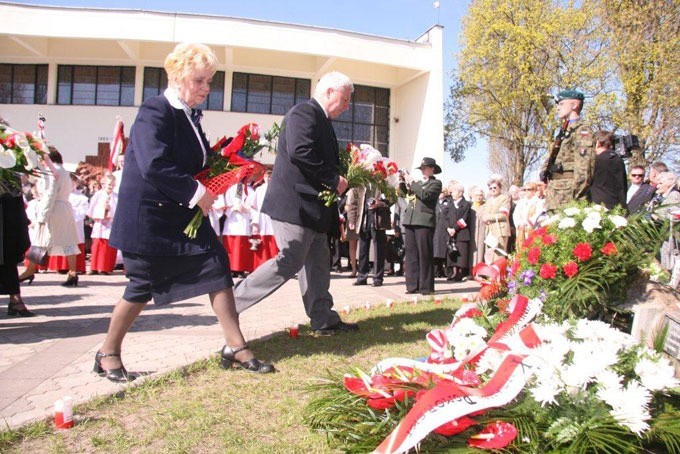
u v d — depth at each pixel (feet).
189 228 11.62
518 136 79.97
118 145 37.22
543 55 73.97
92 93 62.59
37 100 62.69
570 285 11.36
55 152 27.12
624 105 64.59
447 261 36.65
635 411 8.05
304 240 15.23
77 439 9.00
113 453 8.54
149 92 62.80
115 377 11.85
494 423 8.25
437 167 27.66
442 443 8.25
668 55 61.26
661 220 12.32
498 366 8.87
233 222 34.99
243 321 19.19
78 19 57.98
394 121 70.44
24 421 9.39
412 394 9.11
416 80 67.10
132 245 11.39
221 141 12.98
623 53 64.39
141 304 11.88
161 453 8.56
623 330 11.49
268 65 64.44
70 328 17.69
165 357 13.96
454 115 88.63
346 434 8.93
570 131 17.74
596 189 18.85
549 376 8.45
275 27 60.80
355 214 31.81
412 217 27.45
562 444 8.04
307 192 15.05
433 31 65.51
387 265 41.01
